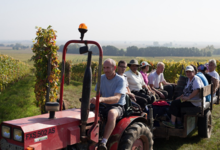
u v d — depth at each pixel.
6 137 3.02
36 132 2.92
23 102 9.63
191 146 5.72
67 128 3.27
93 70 21.55
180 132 5.47
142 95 6.39
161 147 5.66
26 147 2.83
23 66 24.83
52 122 3.19
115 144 3.83
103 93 4.29
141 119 4.48
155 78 7.59
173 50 181.62
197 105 5.56
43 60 6.54
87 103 3.27
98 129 3.54
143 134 4.23
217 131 6.82
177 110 5.54
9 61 17.34
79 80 24.52
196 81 5.56
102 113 4.04
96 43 3.31
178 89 7.32
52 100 6.78
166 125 5.62
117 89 4.05
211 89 6.27
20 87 15.27
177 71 13.33
